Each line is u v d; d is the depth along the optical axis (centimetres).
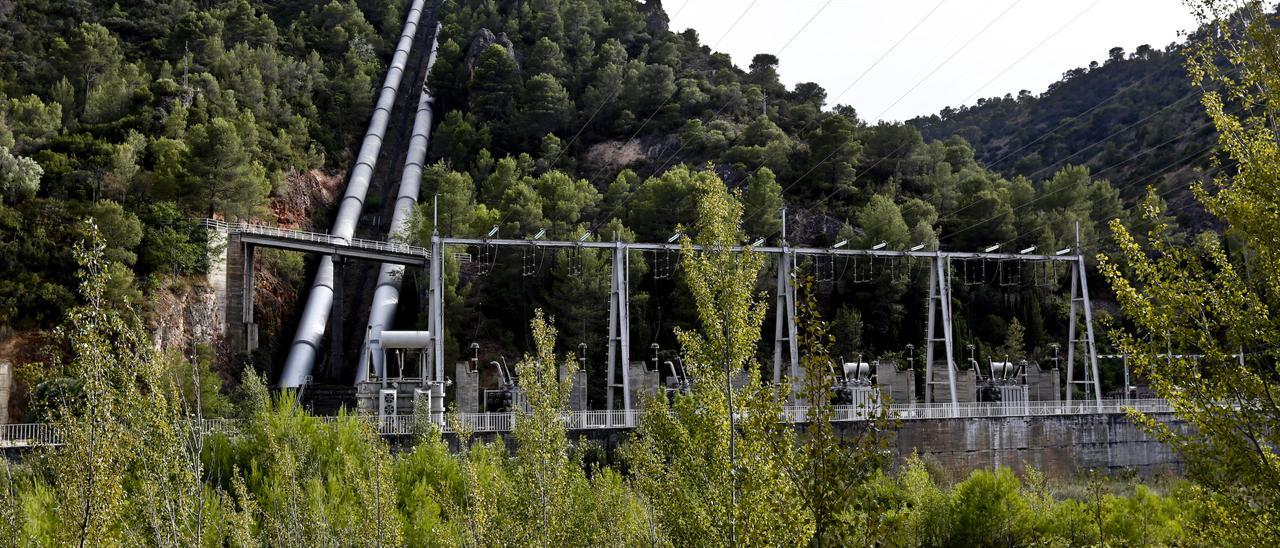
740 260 2394
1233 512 2286
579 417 6219
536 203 11606
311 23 19462
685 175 12156
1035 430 7362
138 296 8038
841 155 13338
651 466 3272
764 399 2148
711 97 16588
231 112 12988
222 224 9500
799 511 2012
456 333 9862
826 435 1931
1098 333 11431
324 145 14975
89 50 13175
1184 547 2423
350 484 4047
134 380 2520
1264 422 2236
